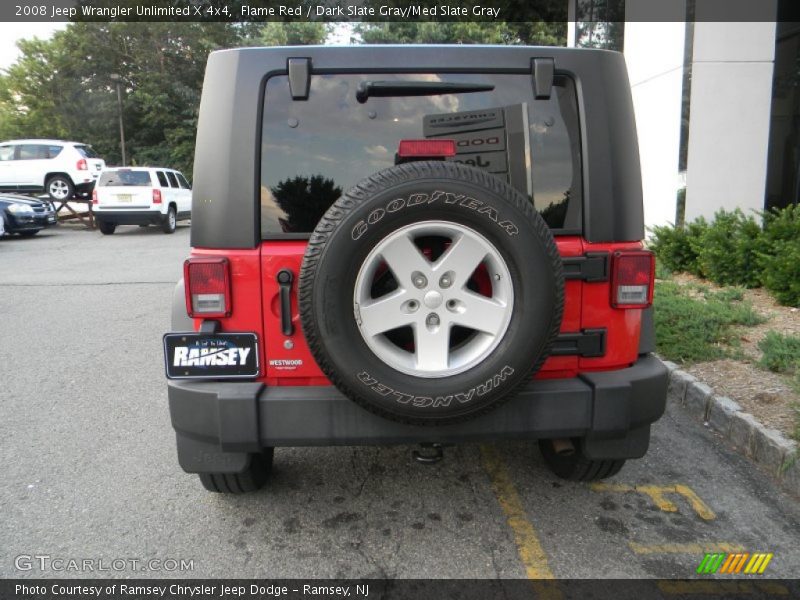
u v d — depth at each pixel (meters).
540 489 3.43
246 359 2.67
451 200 2.33
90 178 21.52
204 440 2.68
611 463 3.22
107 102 38.25
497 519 3.13
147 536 3.03
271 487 3.47
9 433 4.24
